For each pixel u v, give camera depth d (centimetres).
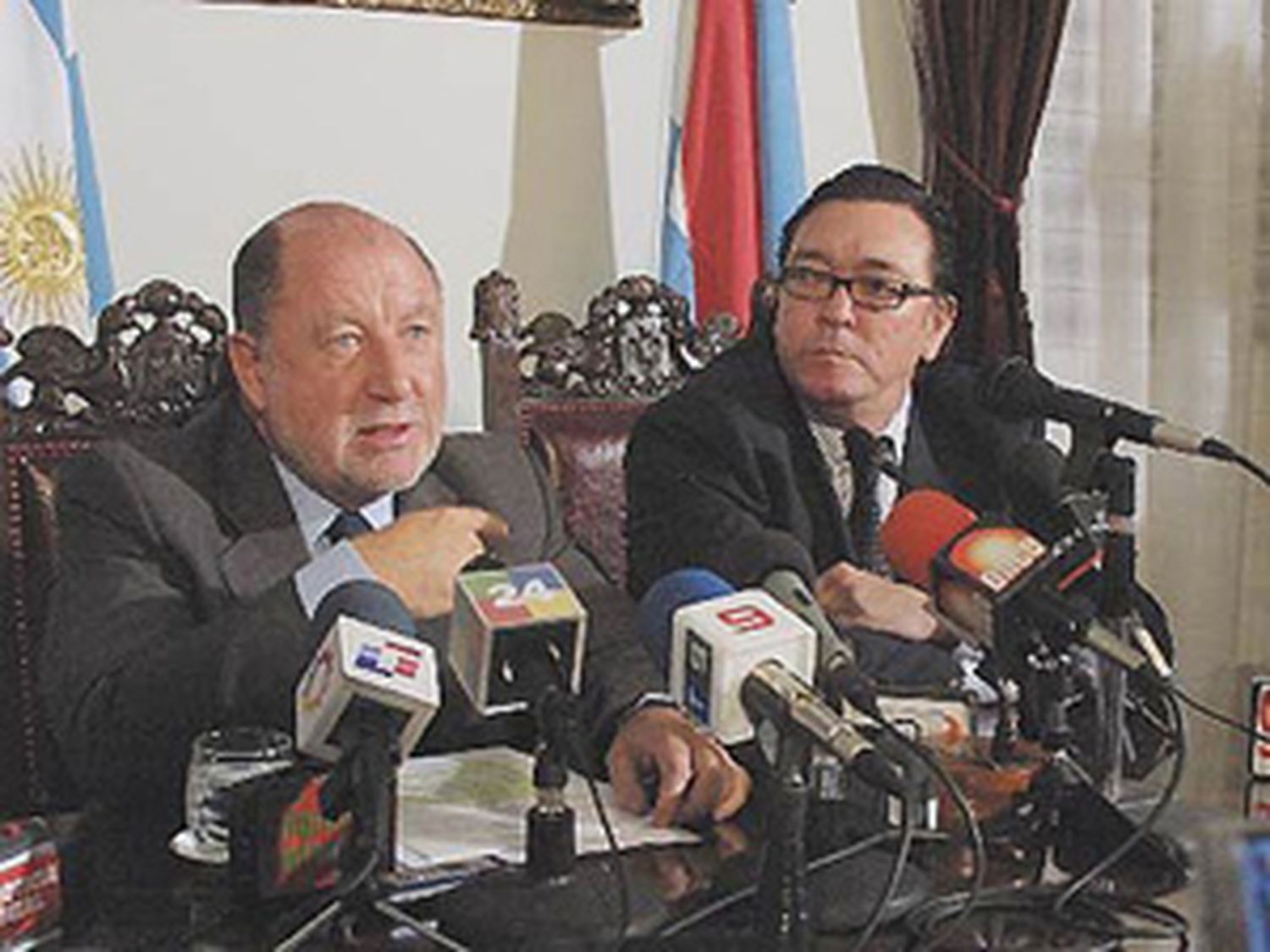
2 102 239
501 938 114
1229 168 326
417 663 116
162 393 211
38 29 241
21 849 115
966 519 151
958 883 124
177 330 212
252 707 153
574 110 287
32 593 199
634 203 294
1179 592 335
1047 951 113
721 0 280
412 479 181
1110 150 320
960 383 211
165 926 119
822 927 116
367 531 181
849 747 107
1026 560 142
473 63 279
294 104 268
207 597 172
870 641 181
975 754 150
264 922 119
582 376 245
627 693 152
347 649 114
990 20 293
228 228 266
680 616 115
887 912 117
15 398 228
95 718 157
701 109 281
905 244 198
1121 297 324
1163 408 332
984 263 296
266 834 121
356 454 178
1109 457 146
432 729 174
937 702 163
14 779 197
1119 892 123
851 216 199
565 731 122
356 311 177
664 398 219
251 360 180
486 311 236
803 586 130
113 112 257
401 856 127
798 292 201
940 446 209
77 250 244
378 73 273
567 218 289
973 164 295
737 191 281
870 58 312
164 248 262
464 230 282
